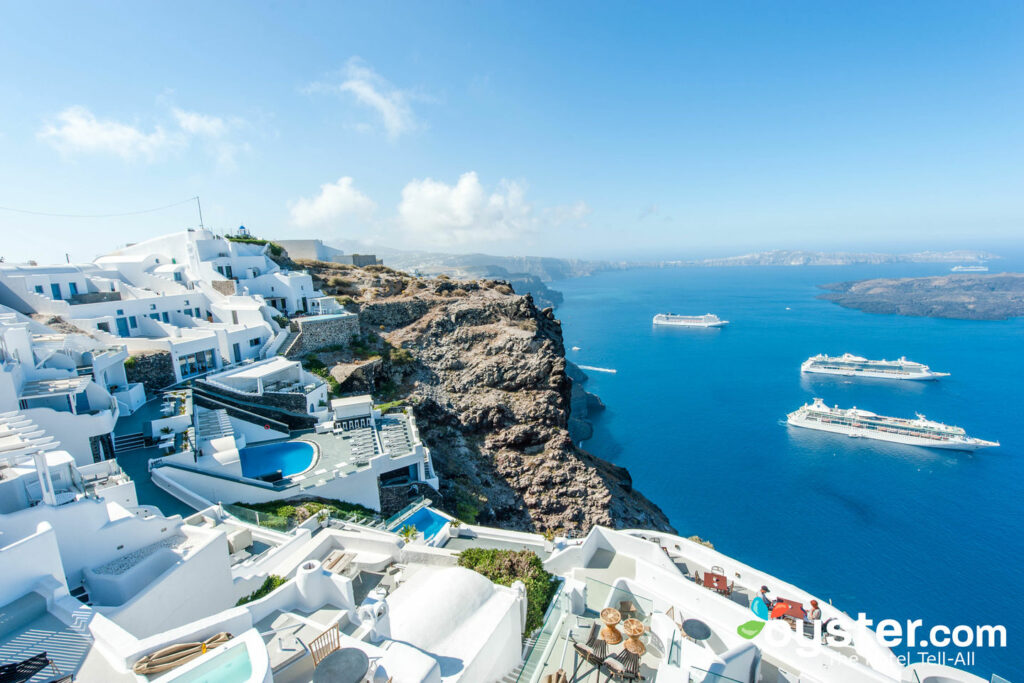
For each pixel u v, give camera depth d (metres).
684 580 21.05
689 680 14.20
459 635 16.92
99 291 59.00
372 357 69.69
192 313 61.94
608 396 178.88
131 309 53.62
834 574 78.12
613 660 15.67
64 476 22.17
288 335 65.38
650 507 85.00
